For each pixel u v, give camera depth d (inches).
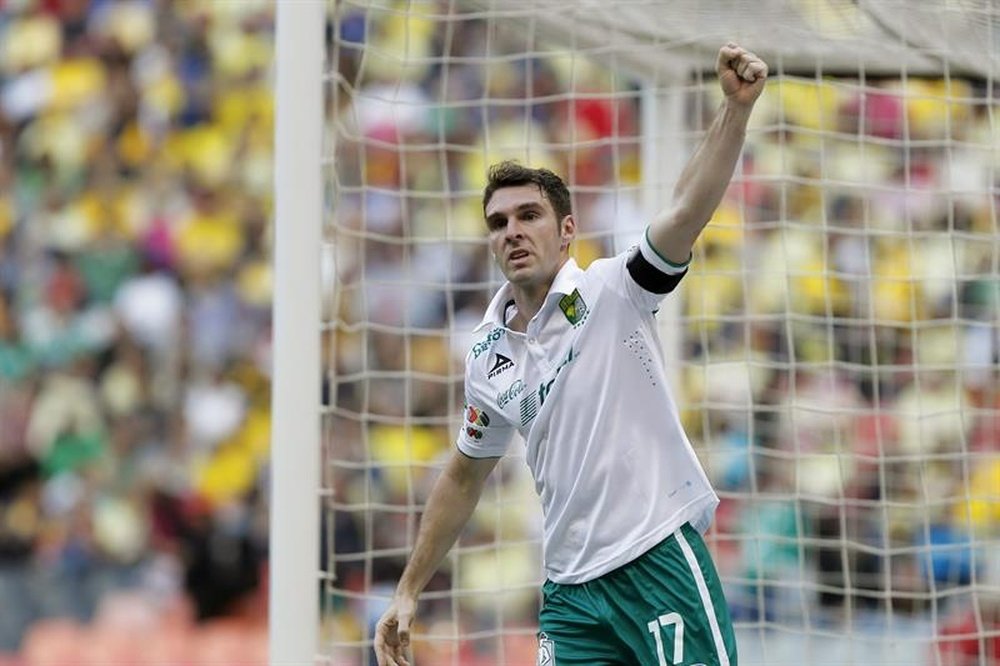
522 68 1293.1
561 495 482.9
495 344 501.0
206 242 1349.7
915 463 1144.2
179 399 1298.0
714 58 824.3
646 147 857.5
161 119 1390.3
